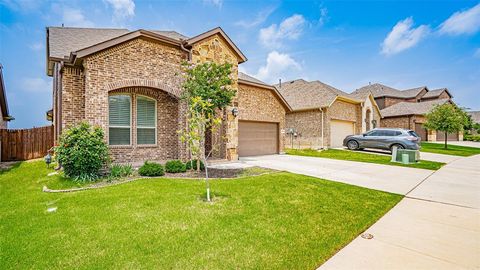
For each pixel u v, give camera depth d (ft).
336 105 70.28
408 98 122.83
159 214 15.49
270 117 51.88
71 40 37.40
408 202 19.66
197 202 17.94
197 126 21.11
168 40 32.86
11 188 23.65
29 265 10.10
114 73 29.17
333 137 70.49
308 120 70.03
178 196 19.26
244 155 48.11
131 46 30.45
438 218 16.15
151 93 34.40
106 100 28.53
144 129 34.24
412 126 91.71
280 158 46.60
